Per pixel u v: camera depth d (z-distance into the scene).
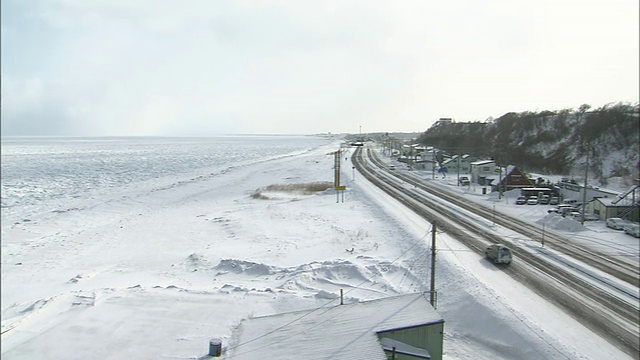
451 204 48.38
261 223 40.31
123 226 41.97
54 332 19.05
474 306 20.94
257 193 58.44
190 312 21.09
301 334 16.17
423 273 25.70
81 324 19.81
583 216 38.59
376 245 31.70
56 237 38.25
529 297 21.80
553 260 27.84
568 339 17.75
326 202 51.69
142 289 24.16
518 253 29.30
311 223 39.97
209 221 42.81
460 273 24.72
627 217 39.62
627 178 66.88
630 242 32.41
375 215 42.78
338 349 14.57
